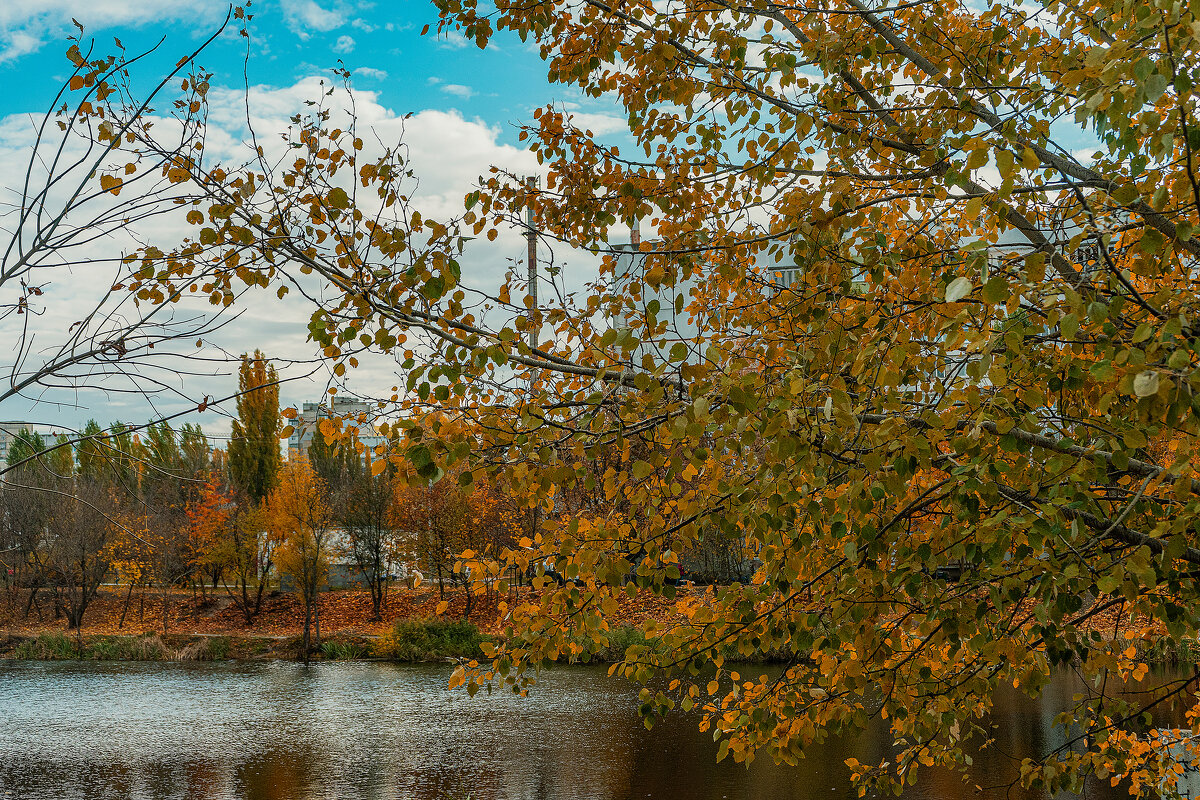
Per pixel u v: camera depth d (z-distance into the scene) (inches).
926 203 172.4
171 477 134.7
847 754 594.6
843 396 103.3
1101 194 135.0
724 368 119.8
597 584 144.8
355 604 1514.5
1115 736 164.4
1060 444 114.0
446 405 131.3
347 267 132.0
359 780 583.8
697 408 104.9
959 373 124.2
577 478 127.0
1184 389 84.3
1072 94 115.8
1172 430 100.3
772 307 158.7
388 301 129.6
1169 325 87.0
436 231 126.3
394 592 1557.6
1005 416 107.0
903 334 110.8
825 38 147.5
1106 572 115.0
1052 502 108.0
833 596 135.6
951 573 140.0
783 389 111.4
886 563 133.5
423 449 121.3
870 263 121.9
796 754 144.9
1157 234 96.5
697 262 172.4
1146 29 94.2
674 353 111.5
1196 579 121.5
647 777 569.6
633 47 169.2
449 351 126.3
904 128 160.1
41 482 1244.5
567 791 544.7
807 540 135.6
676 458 125.8
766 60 156.9
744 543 157.4
